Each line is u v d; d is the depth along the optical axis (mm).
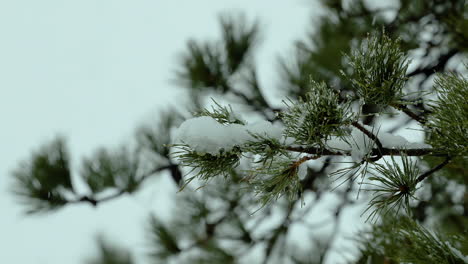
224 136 1970
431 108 1991
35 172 2939
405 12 2938
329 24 2963
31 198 2963
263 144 1970
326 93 1956
